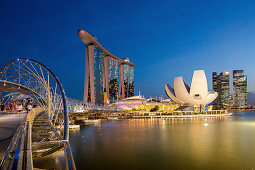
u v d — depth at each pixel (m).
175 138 63.84
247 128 88.50
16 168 8.06
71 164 7.64
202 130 82.38
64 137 11.41
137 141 59.53
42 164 28.31
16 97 80.06
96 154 44.91
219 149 48.50
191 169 35.09
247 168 35.16
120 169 35.41
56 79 26.95
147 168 35.75
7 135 16.48
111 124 111.62
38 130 20.02
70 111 92.69
